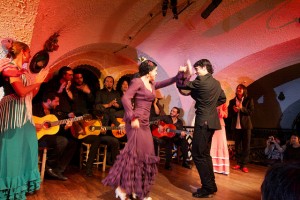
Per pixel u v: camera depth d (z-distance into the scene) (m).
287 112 8.79
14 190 2.56
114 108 5.40
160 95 6.88
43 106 4.14
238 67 6.36
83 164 5.11
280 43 5.53
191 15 5.16
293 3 4.69
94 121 4.60
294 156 4.82
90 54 6.20
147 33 5.39
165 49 5.90
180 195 3.44
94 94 6.31
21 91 2.55
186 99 6.49
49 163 4.67
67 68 4.63
